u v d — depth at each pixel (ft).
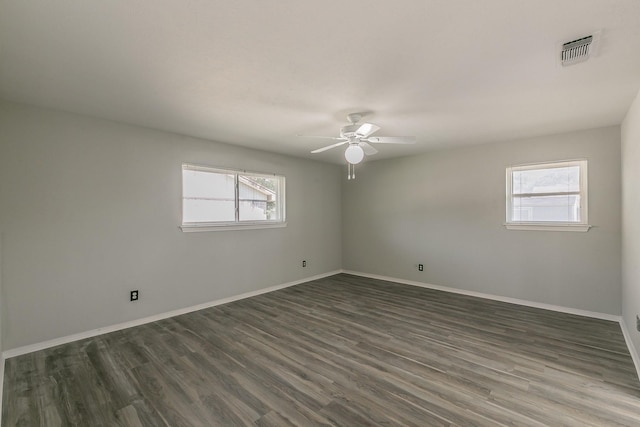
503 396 6.53
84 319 9.71
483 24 5.12
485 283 14.01
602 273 11.18
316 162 18.16
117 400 6.47
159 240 11.44
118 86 7.57
